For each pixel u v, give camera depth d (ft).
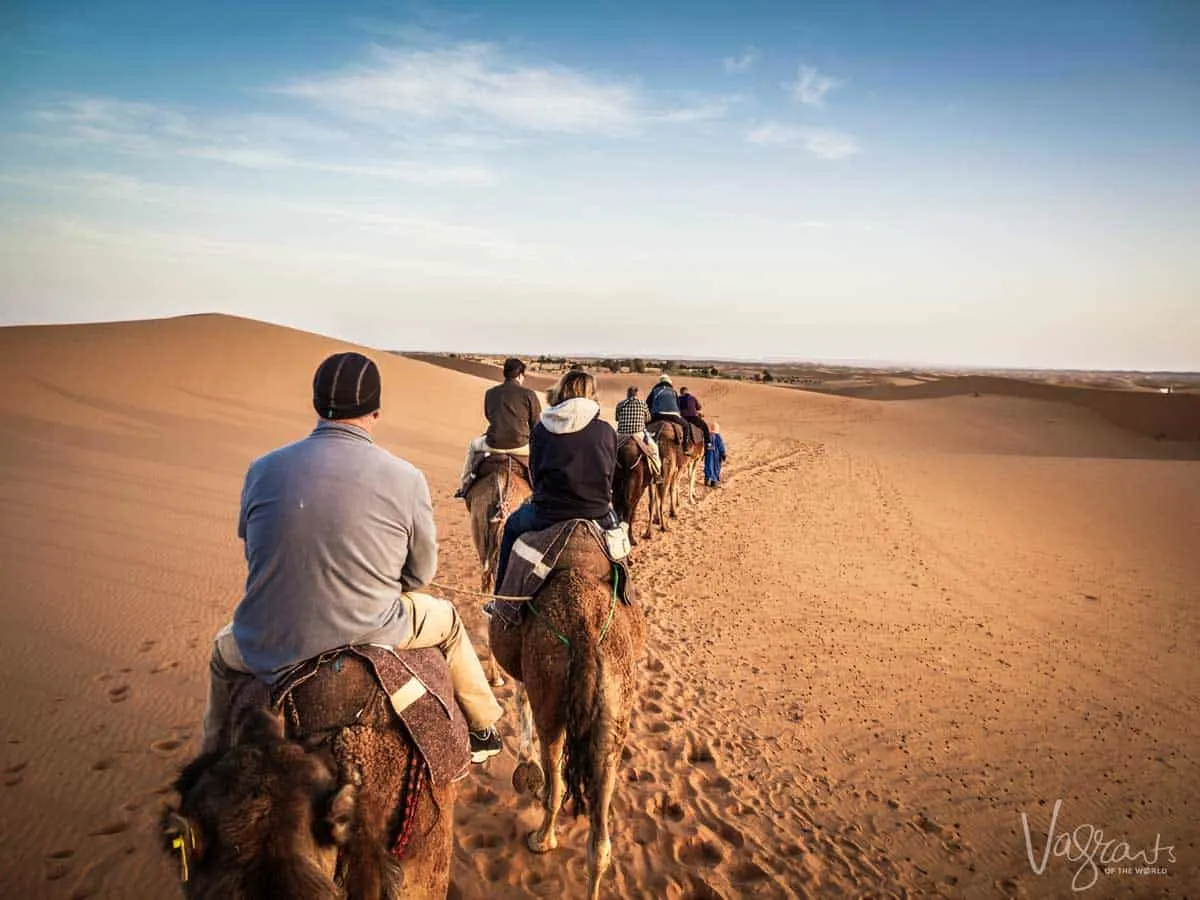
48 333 101.60
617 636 13.39
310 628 9.06
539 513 15.38
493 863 16.15
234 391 87.97
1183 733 25.91
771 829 18.53
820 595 39.01
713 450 72.74
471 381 130.62
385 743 8.73
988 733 25.07
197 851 6.78
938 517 63.77
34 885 14.44
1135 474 91.45
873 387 281.54
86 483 46.09
